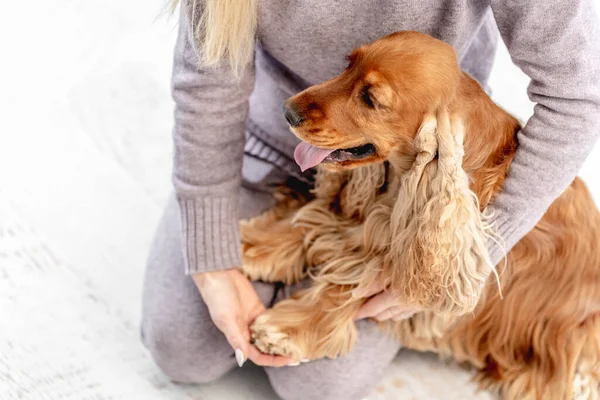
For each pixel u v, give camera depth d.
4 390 1.99
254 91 2.02
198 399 2.02
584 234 1.88
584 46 1.45
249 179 2.05
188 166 1.79
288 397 1.96
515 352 2.02
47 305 2.19
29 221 2.39
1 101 2.78
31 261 2.29
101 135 2.69
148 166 2.61
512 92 2.91
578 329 1.93
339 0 1.55
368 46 1.55
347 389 1.92
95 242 2.36
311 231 1.98
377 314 1.88
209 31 1.55
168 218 2.06
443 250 1.58
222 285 1.85
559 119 1.53
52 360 2.07
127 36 3.07
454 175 1.53
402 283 1.69
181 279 1.96
